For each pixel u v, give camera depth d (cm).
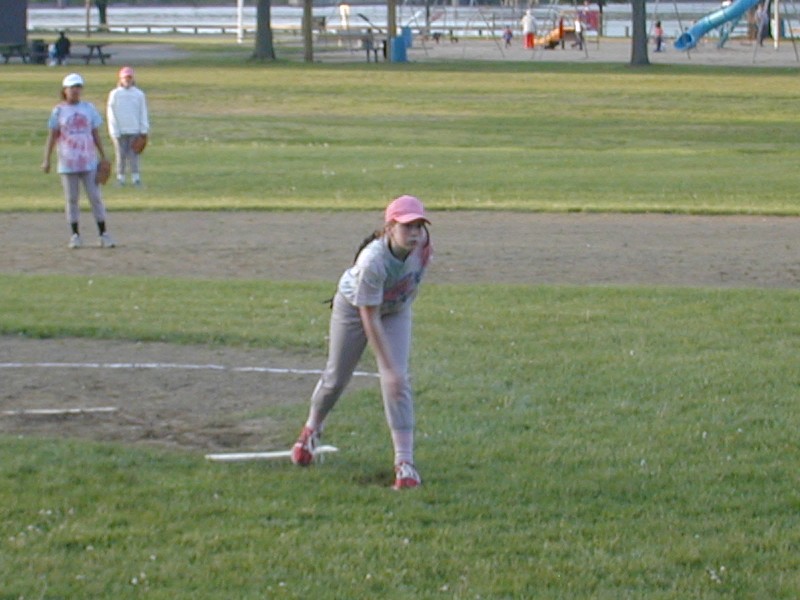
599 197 4059
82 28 19450
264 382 1908
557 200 3988
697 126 6372
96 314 2345
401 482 1427
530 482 1448
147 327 2234
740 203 3947
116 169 4553
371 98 7619
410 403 1439
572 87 8362
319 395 1491
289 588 1161
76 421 1694
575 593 1165
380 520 1330
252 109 7006
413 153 5122
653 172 4638
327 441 1606
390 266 1390
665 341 2130
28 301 2467
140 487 1413
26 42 11438
